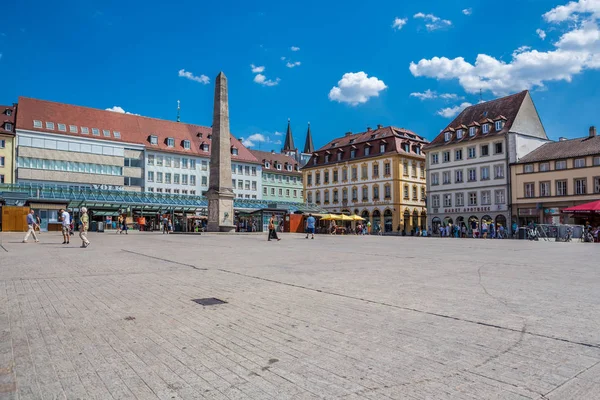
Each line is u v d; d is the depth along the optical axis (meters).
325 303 6.27
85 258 12.92
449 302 6.34
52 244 20.48
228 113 35.28
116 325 5.06
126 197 53.81
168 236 31.75
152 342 4.43
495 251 17.70
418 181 74.25
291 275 9.23
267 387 3.35
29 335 4.65
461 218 62.09
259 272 9.72
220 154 34.75
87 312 5.70
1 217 42.94
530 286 7.82
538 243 27.05
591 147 50.03
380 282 8.26
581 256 15.03
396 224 70.38
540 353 4.05
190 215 58.31
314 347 4.27
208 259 12.77
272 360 3.92
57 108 74.38
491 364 3.79
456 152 63.12
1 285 7.81
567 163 51.09
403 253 15.86
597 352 4.08
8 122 68.56
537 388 3.30
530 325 5.03
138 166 79.06
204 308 5.95
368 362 3.85
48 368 3.72
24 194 48.34
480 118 62.81
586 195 49.28
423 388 3.31
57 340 4.48
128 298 6.64
